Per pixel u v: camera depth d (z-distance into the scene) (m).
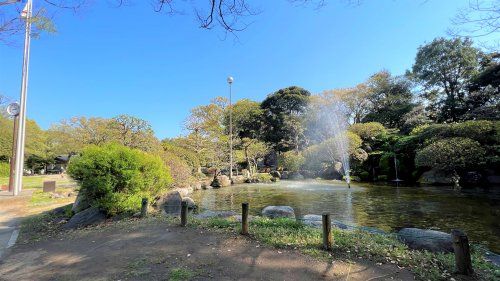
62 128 37.94
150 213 7.79
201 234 5.46
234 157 27.81
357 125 27.12
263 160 36.53
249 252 4.39
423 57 28.88
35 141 34.47
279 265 3.86
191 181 18.73
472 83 23.69
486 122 16.19
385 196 13.20
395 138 24.53
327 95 33.66
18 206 10.71
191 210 10.05
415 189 15.62
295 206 11.21
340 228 6.29
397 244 4.73
